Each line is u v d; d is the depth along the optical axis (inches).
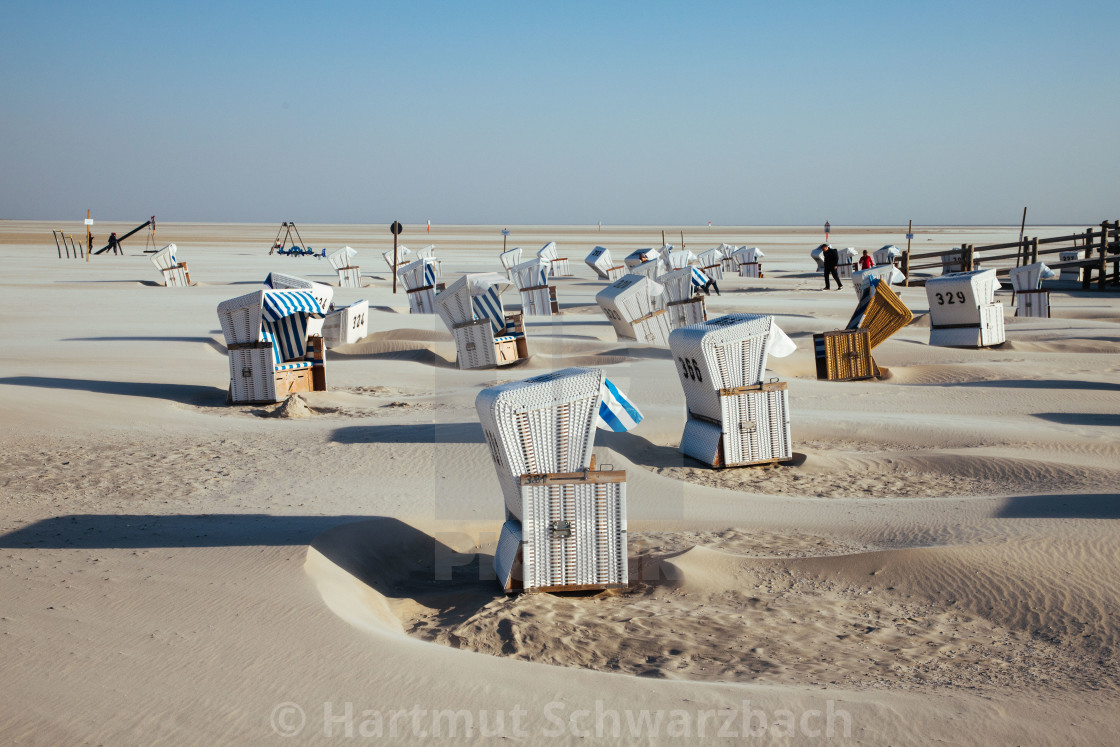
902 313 591.5
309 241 4136.3
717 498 310.0
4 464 343.6
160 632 174.6
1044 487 328.2
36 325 852.0
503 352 478.6
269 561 215.8
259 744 135.1
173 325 864.9
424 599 222.1
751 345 359.3
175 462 353.1
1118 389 533.3
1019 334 818.2
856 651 188.5
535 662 178.7
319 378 525.3
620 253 3046.3
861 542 266.2
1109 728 149.0
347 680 156.5
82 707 145.0
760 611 212.2
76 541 238.8
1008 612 208.7
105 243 3412.9
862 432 422.6
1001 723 149.9
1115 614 201.6
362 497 300.0
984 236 5300.2
